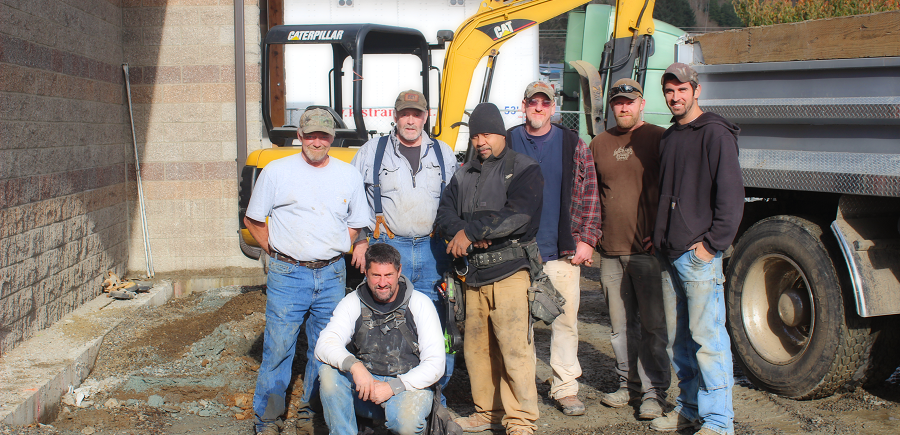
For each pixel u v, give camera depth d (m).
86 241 6.00
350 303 3.38
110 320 5.53
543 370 4.92
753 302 4.55
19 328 4.76
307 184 3.65
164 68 7.14
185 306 6.38
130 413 4.15
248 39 7.15
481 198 3.56
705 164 3.50
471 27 6.51
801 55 4.11
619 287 4.16
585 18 9.52
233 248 7.30
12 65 4.66
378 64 9.03
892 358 4.12
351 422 3.30
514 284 3.56
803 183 4.17
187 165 7.23
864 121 3.79
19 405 3.66
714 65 4.65
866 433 3.75
